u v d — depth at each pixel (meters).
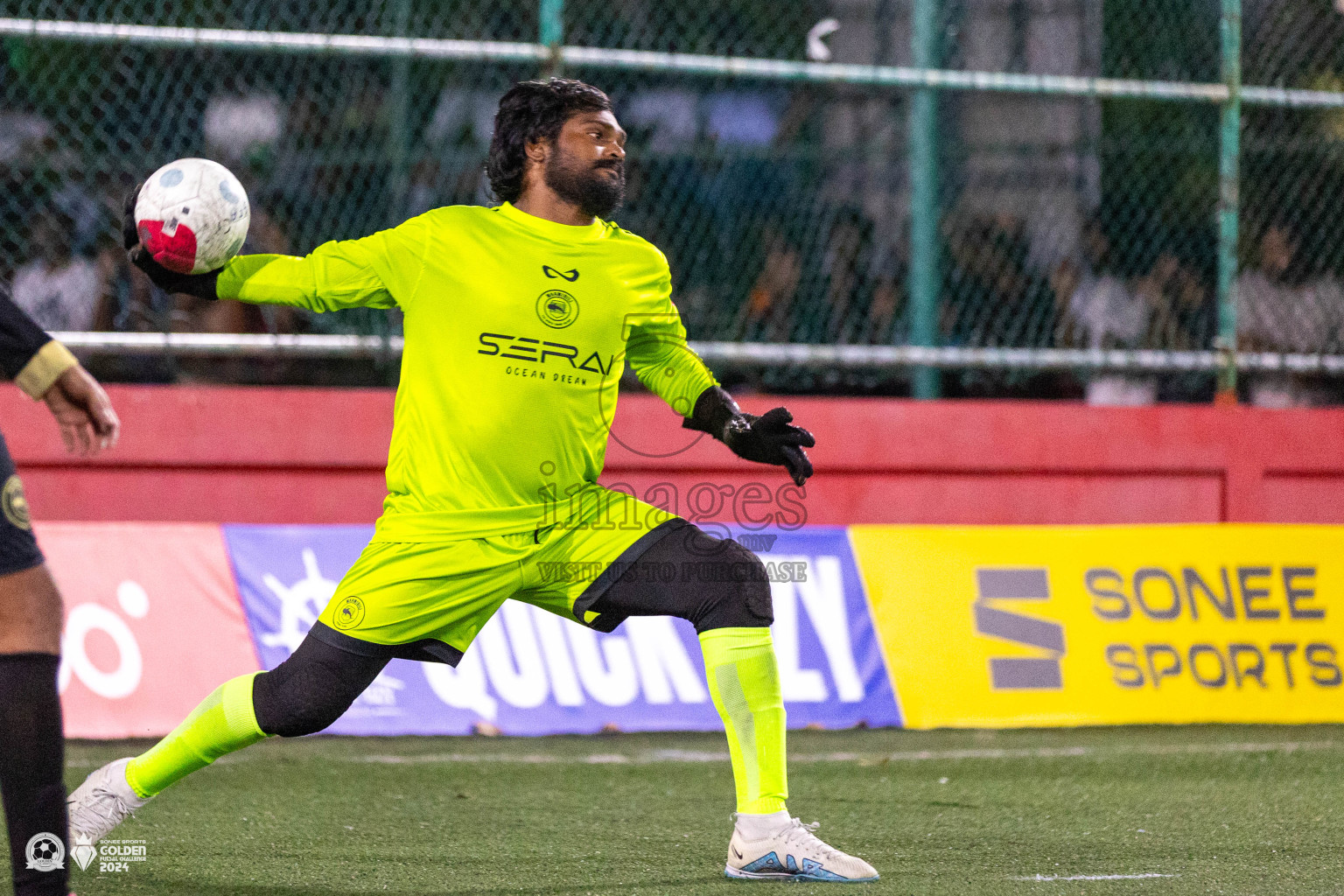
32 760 9.24
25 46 26.45
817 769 19.11
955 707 22.52
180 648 21.08
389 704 21.23
